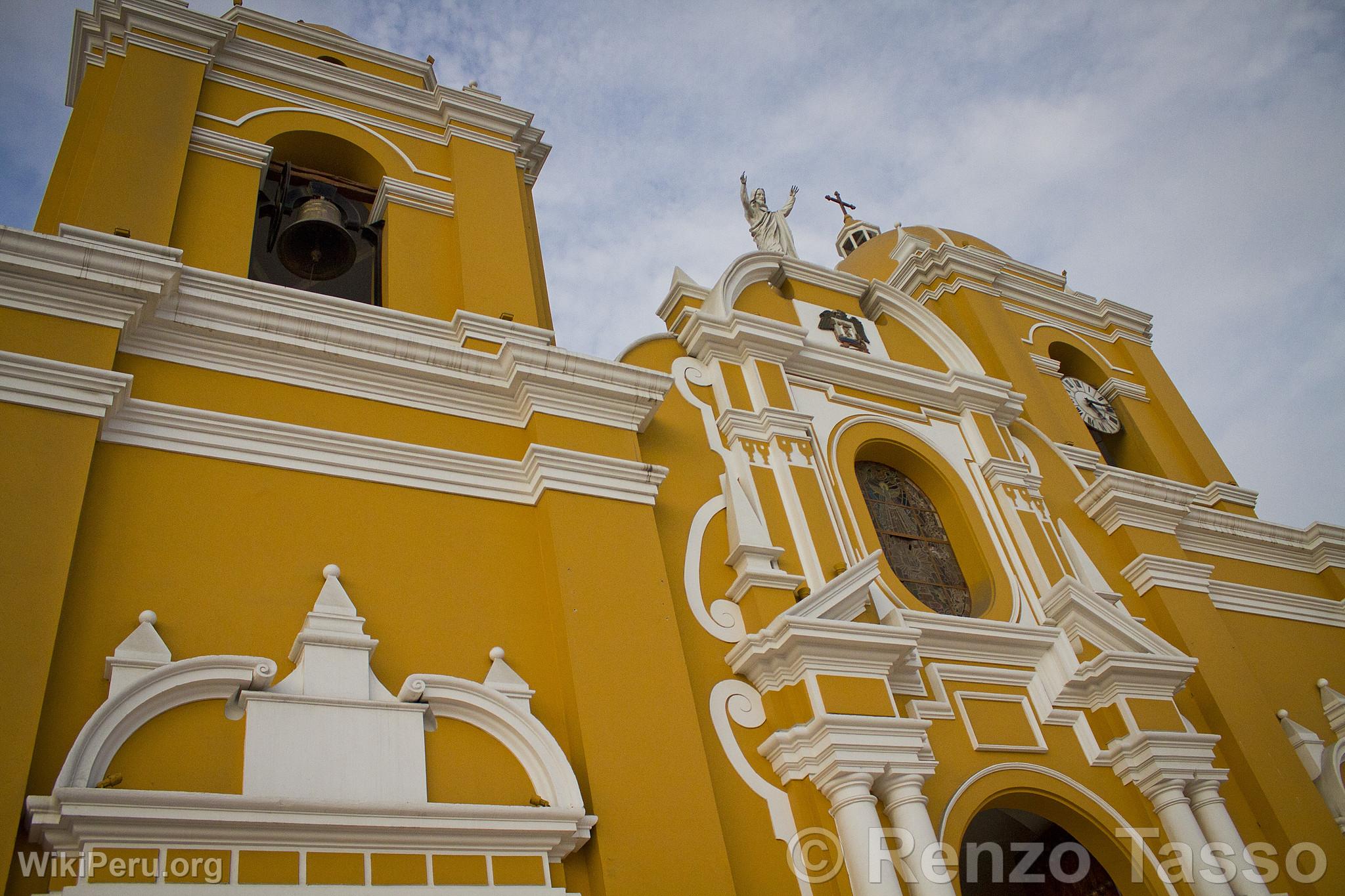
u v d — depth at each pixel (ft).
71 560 22.33
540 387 31.01
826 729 27.78
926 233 55.83
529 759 24.31
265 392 27.89
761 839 26.55
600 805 24.00
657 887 23.39
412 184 36.91
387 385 29.58
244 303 28.35
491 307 33.96
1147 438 50.96
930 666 32.63
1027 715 33.60
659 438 33.83
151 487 24.72
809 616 30.01
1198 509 44.32
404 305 33.45
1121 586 40.73
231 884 19.63
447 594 26.48
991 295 51.06
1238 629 42.09
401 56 42.34
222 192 32.89
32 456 22.94
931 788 29.99
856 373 40.55
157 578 23.48
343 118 37.96
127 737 20.88
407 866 21.40
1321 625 44.50
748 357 37.81
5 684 19.93
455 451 29.22
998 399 42.78
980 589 37.68
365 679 23.70
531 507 29.27
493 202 37.70
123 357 26.50
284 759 21.74
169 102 33.55
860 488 38.68
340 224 33.78
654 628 27.76
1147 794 32.99
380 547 26.45
